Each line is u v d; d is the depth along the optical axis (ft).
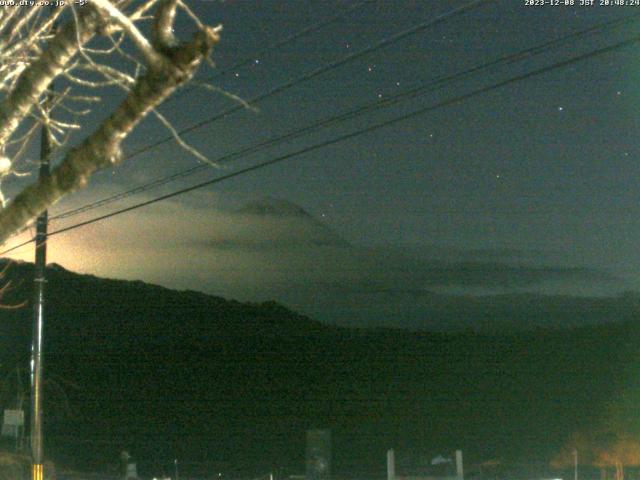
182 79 12.42
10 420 93.09
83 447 125.80
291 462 114.52
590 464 94.22
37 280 60.85
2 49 17.67
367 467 106.01
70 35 14.28
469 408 136.67
